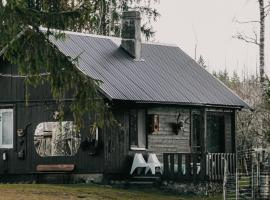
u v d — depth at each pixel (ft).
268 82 122.21
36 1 81.20
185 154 110.11
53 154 114.32
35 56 75.00
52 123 114.62
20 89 119.14
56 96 77.00
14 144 118.93
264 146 134.31
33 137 116.88
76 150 111.96
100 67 115.44
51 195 89.71
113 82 112.06
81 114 77.71
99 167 109.81
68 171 112.16
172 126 121.39
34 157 116.57
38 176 115.85
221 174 111.24
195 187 108.78
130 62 123.03
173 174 110.42
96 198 90.53
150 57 130.00
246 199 100.32
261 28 140.46
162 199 97.60
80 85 76.13
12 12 73.15
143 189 108.99
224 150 130.52
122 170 111.86
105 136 109.60
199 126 126.72
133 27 125.80
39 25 76.18
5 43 75.00
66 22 77.25
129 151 113.19
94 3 79.00
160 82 120.78
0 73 121.29
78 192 94.22
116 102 108.88
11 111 120.26
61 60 76.13
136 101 109.19
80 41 120.67
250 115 157.89
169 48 138.62
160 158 118.73
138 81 116.88
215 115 129.80
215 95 127.03
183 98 118.93
